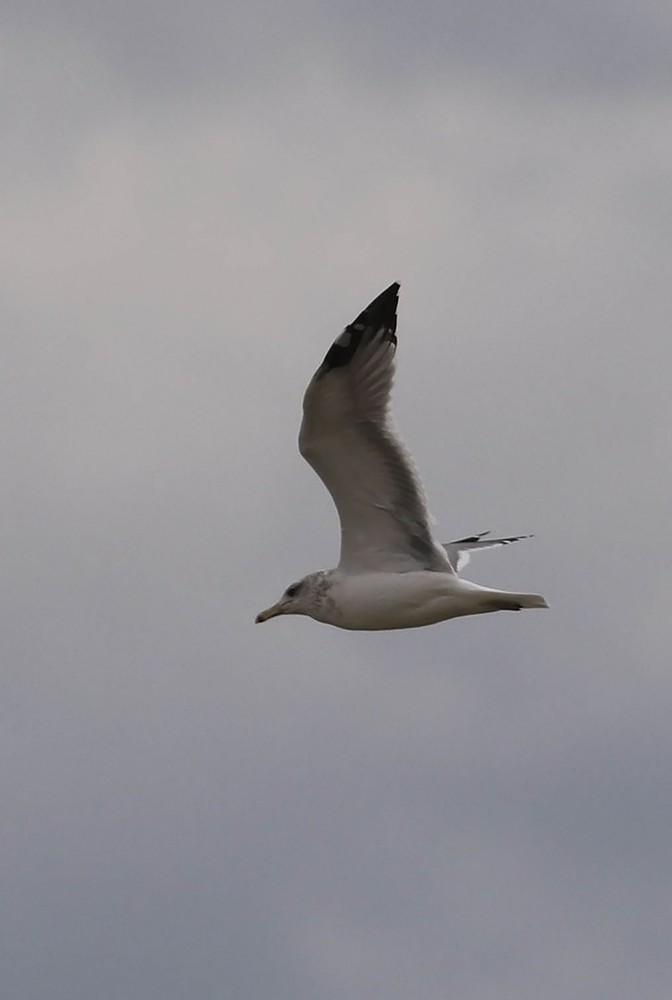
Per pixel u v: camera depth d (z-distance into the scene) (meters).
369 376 14.58
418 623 15.23
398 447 14.90
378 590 15.07
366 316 14.27
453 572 15.27
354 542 15.35
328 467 15.07
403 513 15.14
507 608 14.93
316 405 14.57
